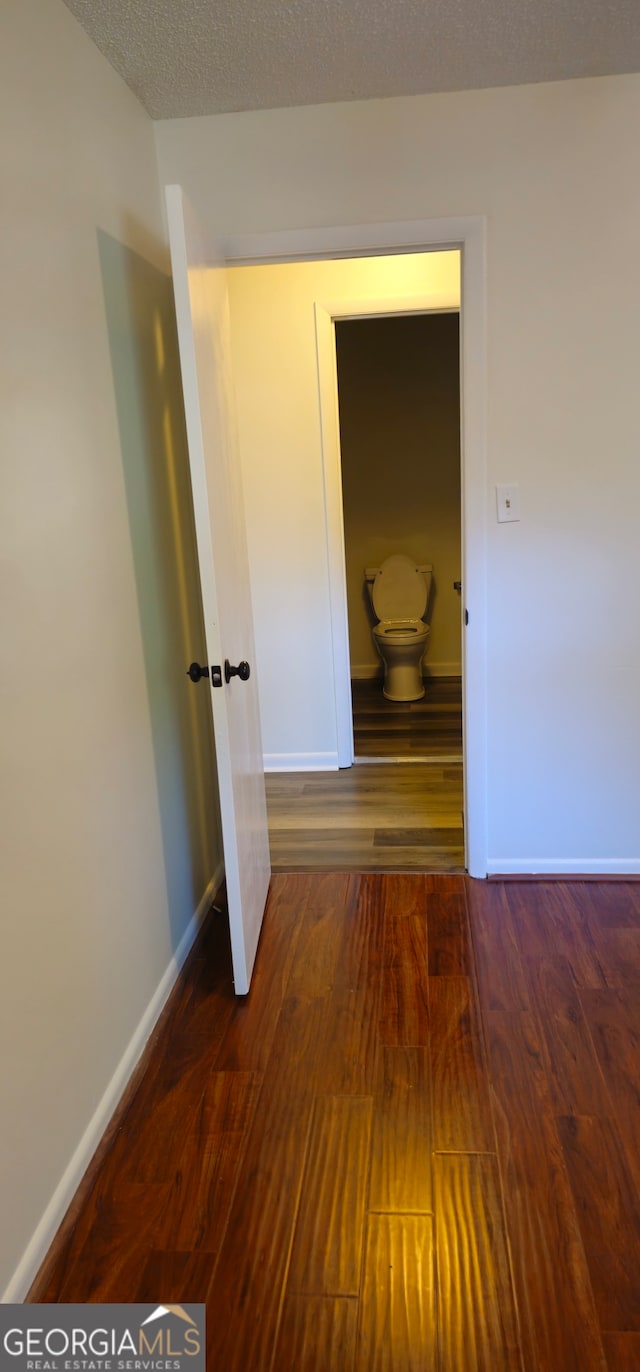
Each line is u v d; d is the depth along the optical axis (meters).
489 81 2.00
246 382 3.29
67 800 1.49
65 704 1.48
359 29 1.72
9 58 1.30
